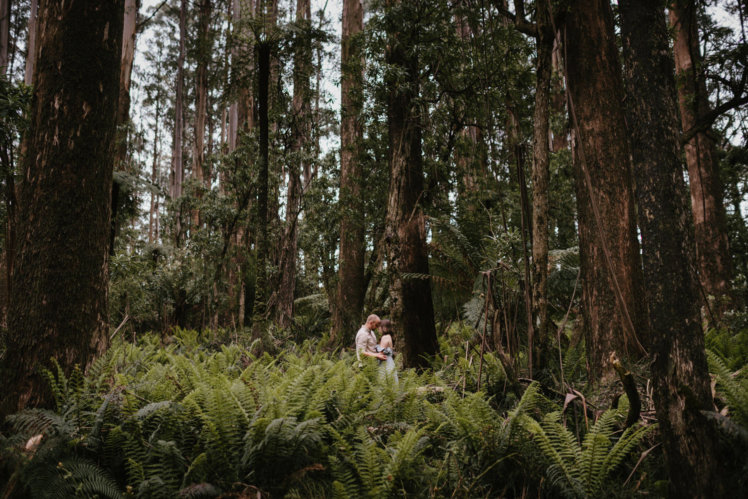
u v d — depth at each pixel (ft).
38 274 14.49
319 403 13.57
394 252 26.05
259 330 29.22
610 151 18.75
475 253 22.40
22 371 13.98
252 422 12.01
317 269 60.80
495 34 28.12
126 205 29.40
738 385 11.16
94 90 15.66
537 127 18.28
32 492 10.42
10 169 20.68
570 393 13.44
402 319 25.34
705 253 39.09
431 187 32.30
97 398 13.70
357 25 49.14
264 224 30.22
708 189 39.78
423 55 29.50
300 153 42.80
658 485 10.78
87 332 14.99
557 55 41.78
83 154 15.30
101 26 15.94
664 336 9.39
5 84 20.58
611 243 18.13
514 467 12.22
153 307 50.39
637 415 11.31
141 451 12.16
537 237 17.60
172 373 17.26
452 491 11.84
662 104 9.84
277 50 31.53
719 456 9.01
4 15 58.18
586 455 11.02
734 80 23.04
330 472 12.56
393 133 28.71
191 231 61.16
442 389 16.05
